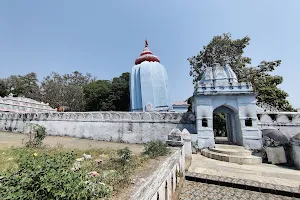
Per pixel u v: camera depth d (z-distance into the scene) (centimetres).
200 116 1202
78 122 1680
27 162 288
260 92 1605
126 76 3219
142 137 1404
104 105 2916
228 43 1825
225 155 966
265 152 983
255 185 605
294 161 878
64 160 356
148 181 305
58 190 209
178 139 702
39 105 3089
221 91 1202
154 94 1930
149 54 2272
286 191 564
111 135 1511
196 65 2059
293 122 1121
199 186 634
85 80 4384
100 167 420
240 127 1160
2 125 2155
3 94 3644
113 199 236
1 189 210
